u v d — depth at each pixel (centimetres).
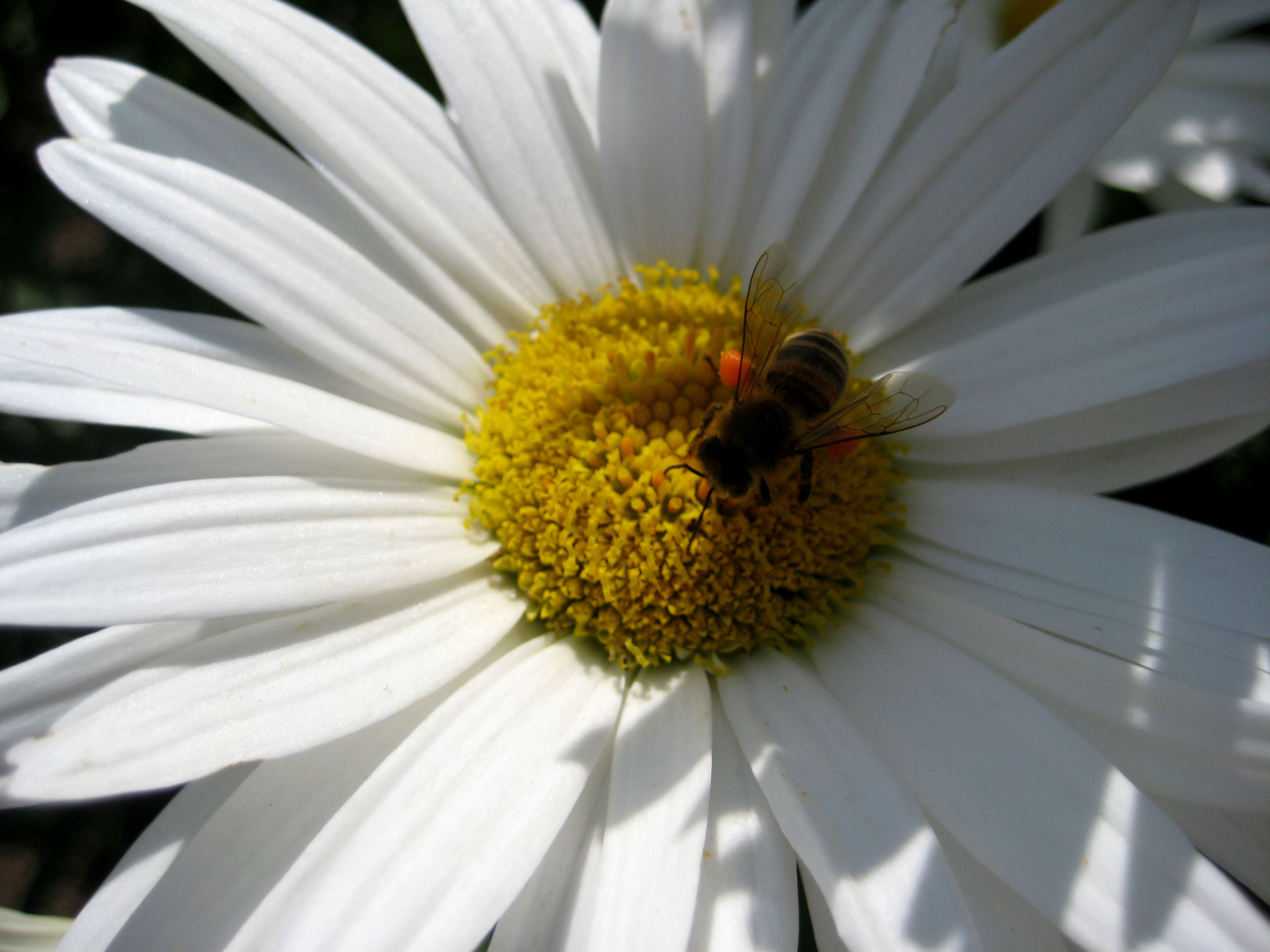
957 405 9
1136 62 8
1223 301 8
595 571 8
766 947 7
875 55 9
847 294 9
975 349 9
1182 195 11
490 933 9
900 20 9
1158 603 8
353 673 8
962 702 8
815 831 7
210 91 12
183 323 9
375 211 9
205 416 8
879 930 7
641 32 9
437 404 9
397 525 8
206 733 7
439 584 8
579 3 10
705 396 9
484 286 9
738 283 9
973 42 11
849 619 9
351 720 8
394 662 8
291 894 7
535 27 9
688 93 9
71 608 7
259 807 8
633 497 9
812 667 8
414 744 8
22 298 12
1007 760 8
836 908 7
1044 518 9
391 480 9
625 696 8
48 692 8
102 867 11
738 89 9
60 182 8
